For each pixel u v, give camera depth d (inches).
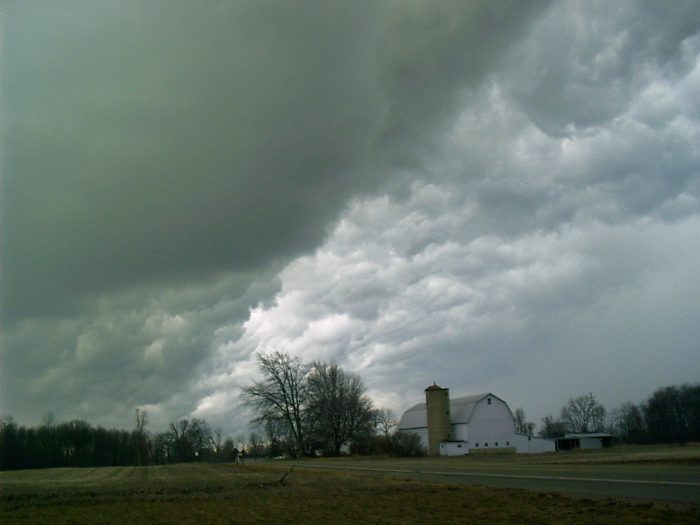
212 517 834.2
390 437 3577.8
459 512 789.2
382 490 1088.2
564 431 6299.2
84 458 4687.5
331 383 3789.4
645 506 728.3
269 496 1075.3
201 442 6117.1
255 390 3754.9
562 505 789.2
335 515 810.2
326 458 3376.0
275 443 4084.6
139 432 3809.1
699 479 1011.9
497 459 2487.7
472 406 3939.5
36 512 949.8
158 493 1189.1
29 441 4266.7
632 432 5502.0
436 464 2091.5
